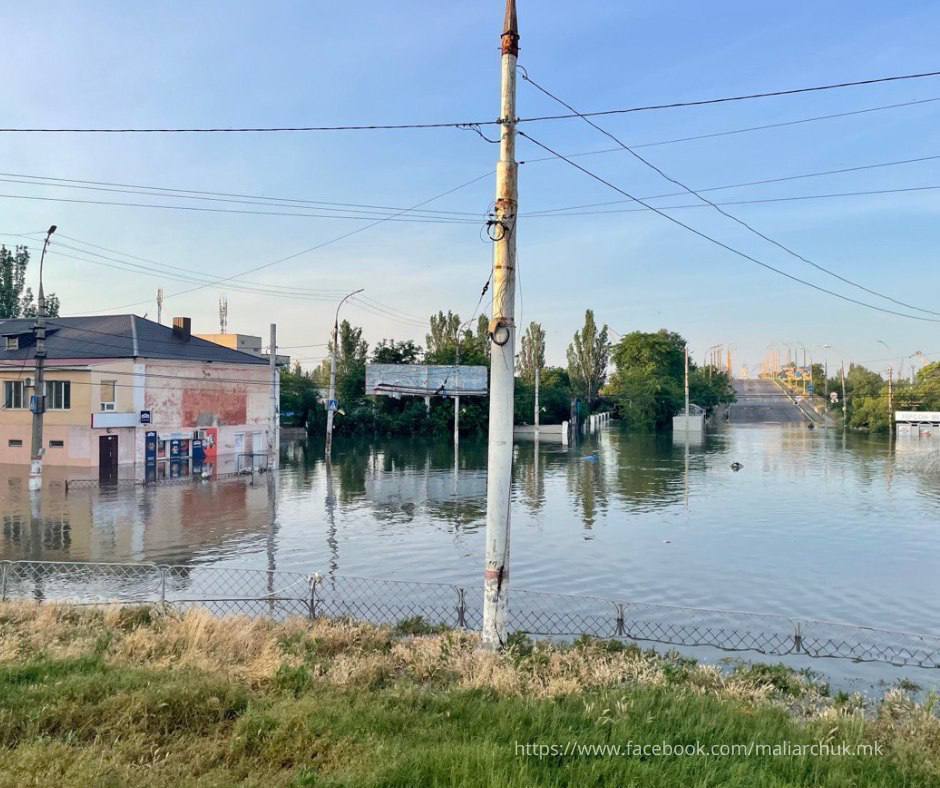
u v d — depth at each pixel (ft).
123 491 109.91
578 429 293.84
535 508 99.30
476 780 17.85
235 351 169.99
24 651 31.09
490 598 32.68
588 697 25.73
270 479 128.06
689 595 54.54
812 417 369.30
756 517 92.22
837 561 66.85
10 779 17.79
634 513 95.20
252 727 21.58
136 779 18.12
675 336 385.09
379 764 18.81
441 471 145.79
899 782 19.57
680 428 287.69
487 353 277.85
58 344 140.56
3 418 132.98
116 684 25.08
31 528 79.15
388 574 60.39
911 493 115.75
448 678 28.96
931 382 287.69
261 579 57.47
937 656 39.47
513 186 33.32
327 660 30.91
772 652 40.11
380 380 238.27
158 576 57.16
